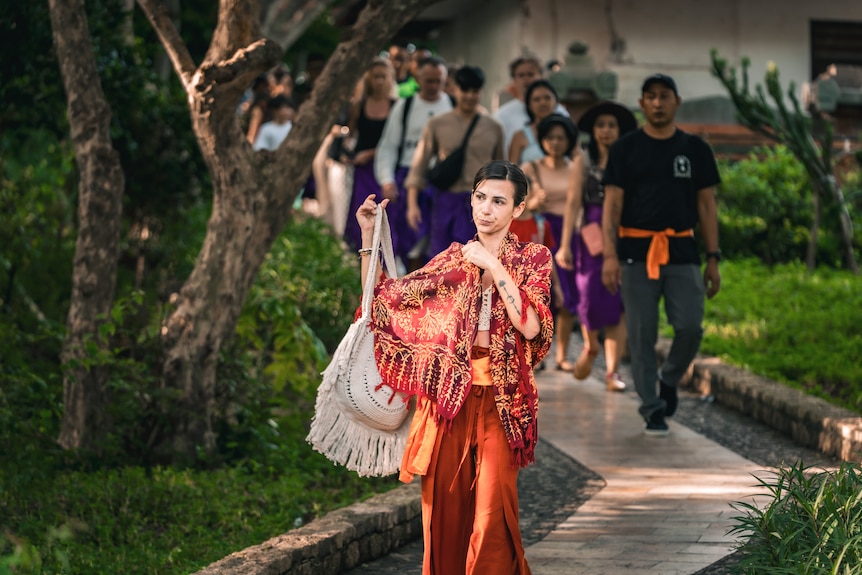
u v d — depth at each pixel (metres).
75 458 11.52
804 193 27.17
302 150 11.92
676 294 13.47
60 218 19.53
